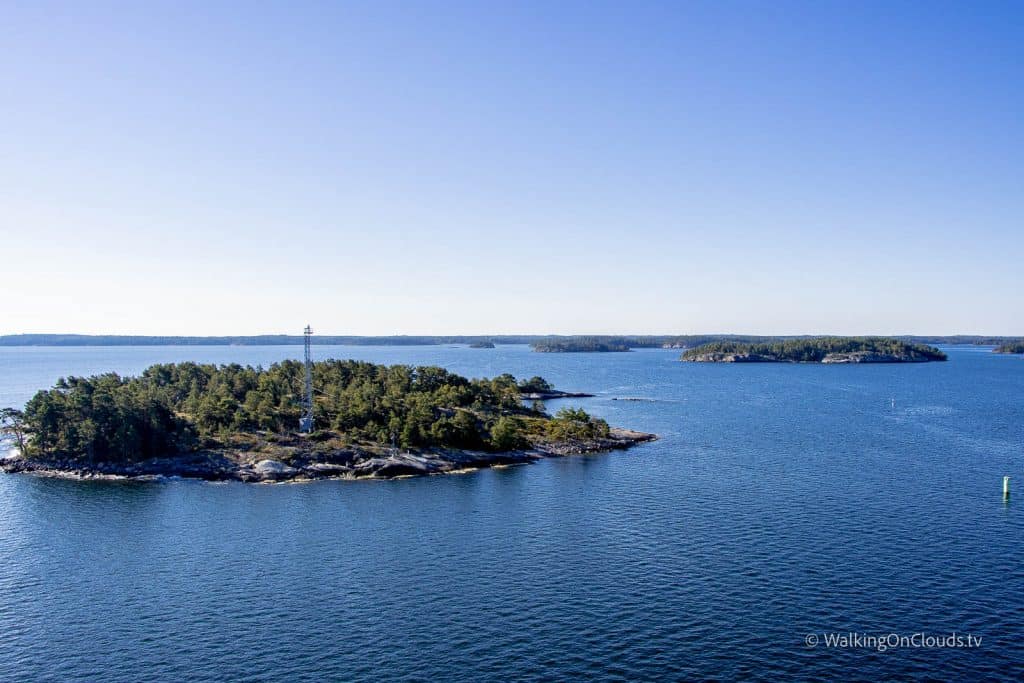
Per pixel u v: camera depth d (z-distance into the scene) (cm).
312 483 16112
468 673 7506
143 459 17775
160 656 7950
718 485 15350
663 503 13862
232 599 9412
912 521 12362
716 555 10769
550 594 9425
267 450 18000
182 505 14162
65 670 7694
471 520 12862
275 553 11169
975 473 16300
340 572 10312
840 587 9500
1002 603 8962
